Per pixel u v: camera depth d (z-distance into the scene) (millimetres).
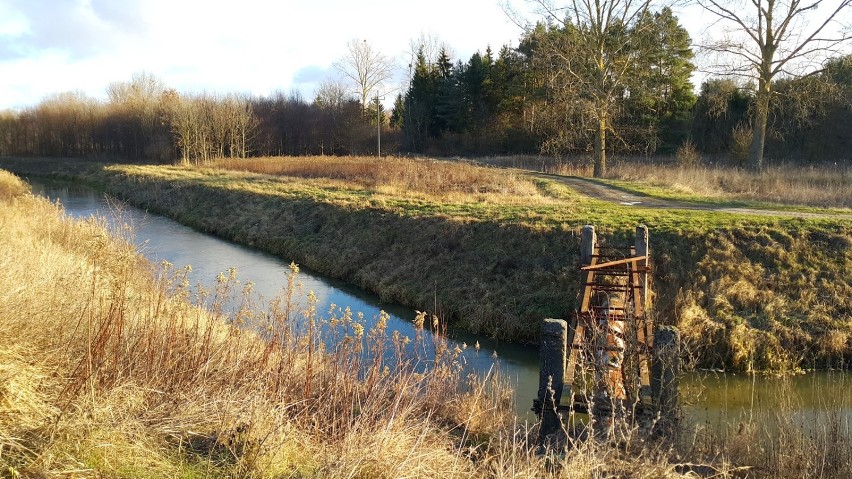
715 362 11789
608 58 31891
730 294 12945
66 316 6109
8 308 5457
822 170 29078
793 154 37750
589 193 23094
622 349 7742
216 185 30719
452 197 22141
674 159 39625
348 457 4824
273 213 24203
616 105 31641
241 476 4430
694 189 23766
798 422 8492
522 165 38781
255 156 57094
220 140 51219
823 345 11727
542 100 46344
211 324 6672
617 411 6801
